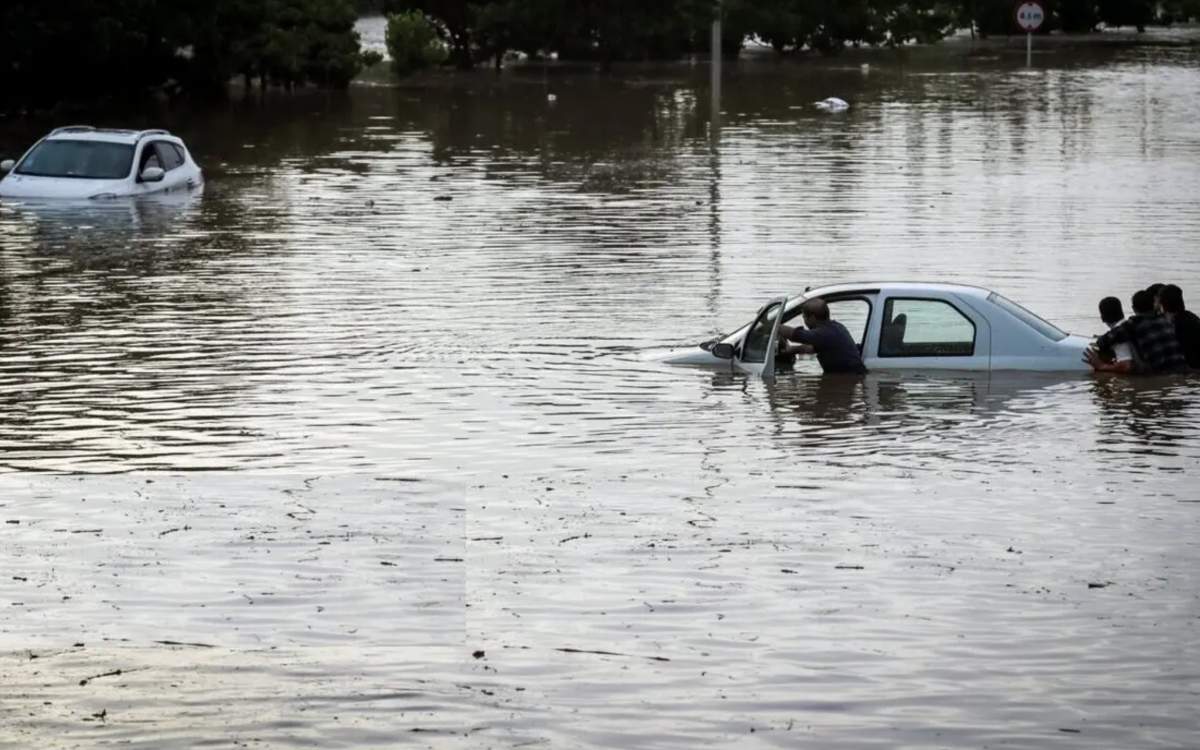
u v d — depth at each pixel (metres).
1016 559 17.19
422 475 20.66
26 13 75.19
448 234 42.97
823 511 19.00
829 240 41.47
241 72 91.94
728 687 13.87
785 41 121.75
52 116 77.94
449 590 16.25
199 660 14.55
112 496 19.72
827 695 13.68
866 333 27.20
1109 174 55.78
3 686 14.02
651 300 33.53
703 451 21.86
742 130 71.12
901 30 130.50
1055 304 32.94
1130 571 16.78
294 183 54.03
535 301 33.56
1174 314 27.11
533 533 18.16
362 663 14.46
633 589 16.28
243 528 18.39
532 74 103.88
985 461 21.30
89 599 16.14
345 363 27.69
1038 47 133.12
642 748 12.72
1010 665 14.28
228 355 28.33
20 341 29.47
